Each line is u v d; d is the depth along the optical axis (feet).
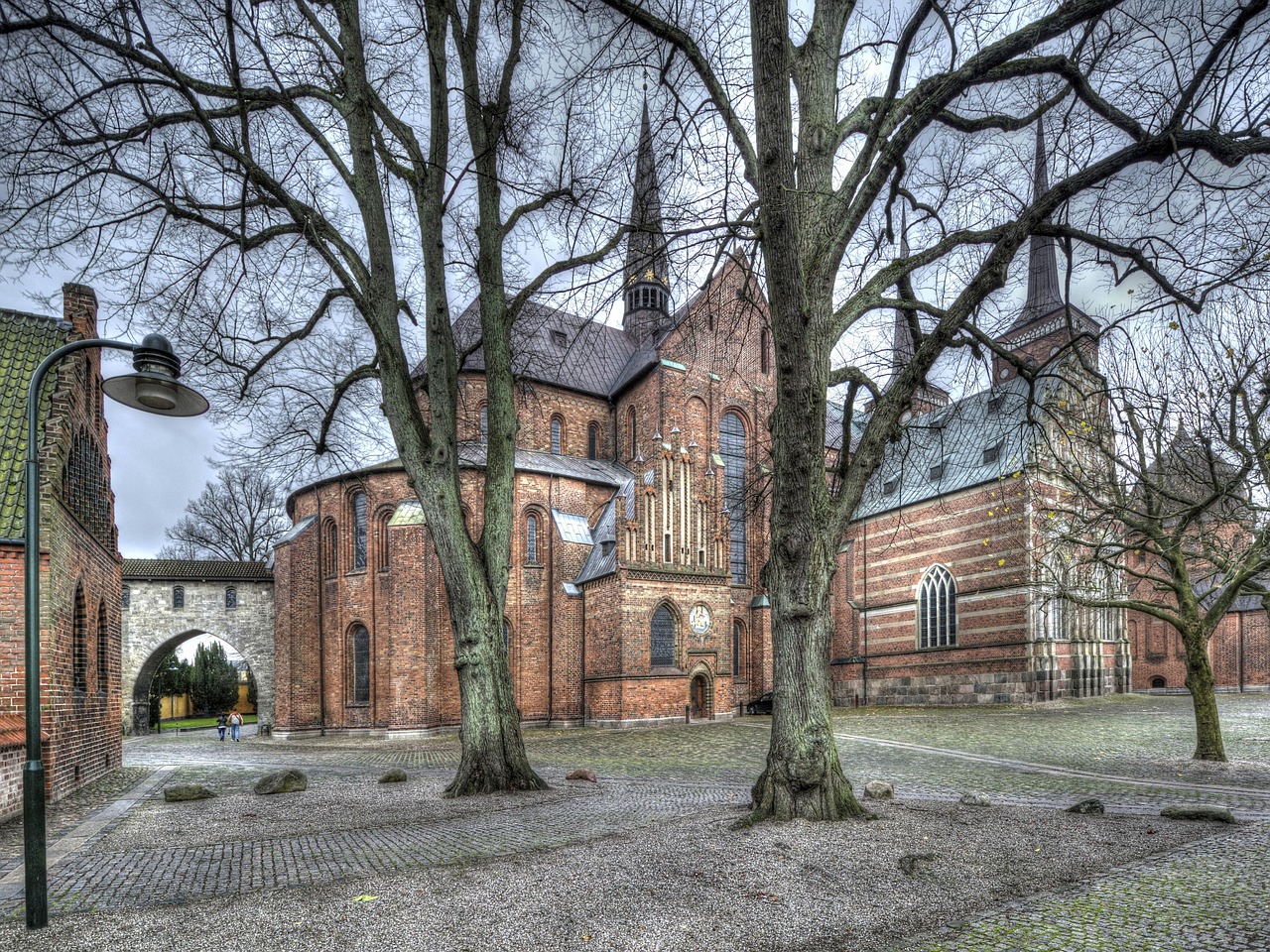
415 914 20.43
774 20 27.61
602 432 145.18
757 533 139.33
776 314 29.94
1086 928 19.69
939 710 115.34
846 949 18.65
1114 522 62.18
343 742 107.55
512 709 46.55
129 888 25.70
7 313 53.78
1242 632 150.30
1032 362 40.16
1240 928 19.43
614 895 21.62
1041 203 31.60
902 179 38.81
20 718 42.98
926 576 134.92
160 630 137.49
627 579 111.86
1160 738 70.79
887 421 33.30
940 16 29.53
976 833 28.19
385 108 47.70
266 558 173.58
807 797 30.58
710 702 118.11
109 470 67.36
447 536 46.14
